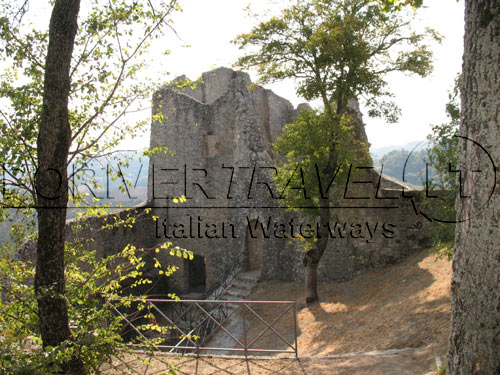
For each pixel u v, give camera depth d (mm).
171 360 7391
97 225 14445
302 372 6789
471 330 4148
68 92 5141
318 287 14633
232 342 12234
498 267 3973
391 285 12539
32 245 10008
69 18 5055
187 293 19453
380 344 8203
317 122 11688
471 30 4168
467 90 4219
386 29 11914
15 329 4980
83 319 5359
